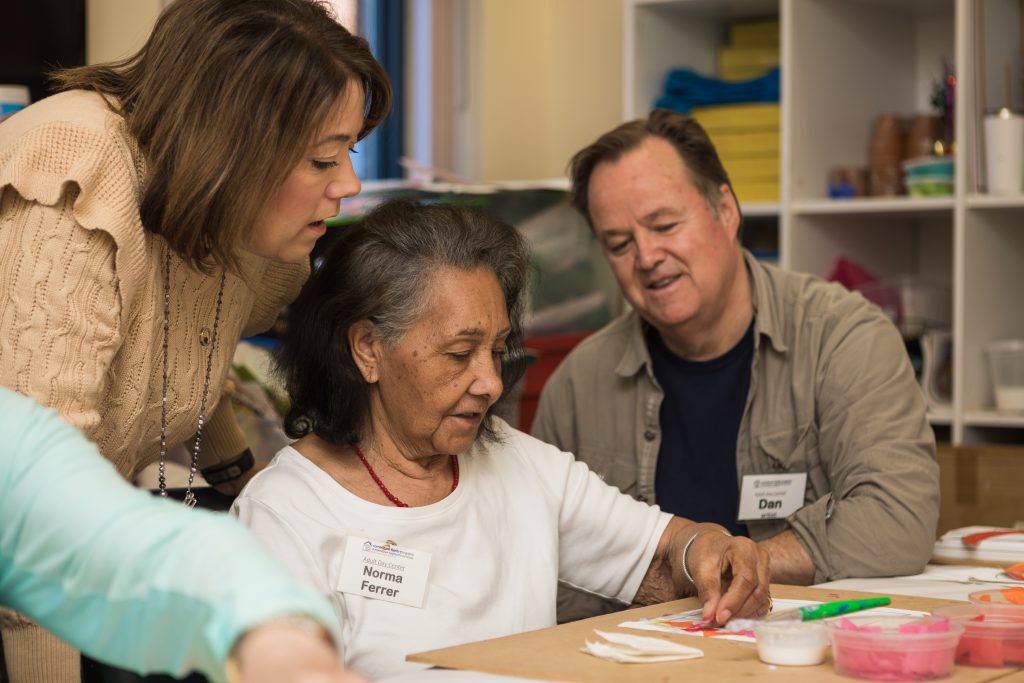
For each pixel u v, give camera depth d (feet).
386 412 4.88
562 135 13.76
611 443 7.52
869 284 11.57
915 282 11.63
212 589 2.37
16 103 7.89
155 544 2.52
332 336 4.85
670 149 7.00
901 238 12.50
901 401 6.69
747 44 12.21
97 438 4.72
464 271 4.76
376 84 4.83
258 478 4.87
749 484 6.98
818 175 11.36
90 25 9.32
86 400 4.36
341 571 4.60
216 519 2.57
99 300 4.36
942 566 6.50
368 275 4.76
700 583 5.08
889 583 5.87
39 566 2.64
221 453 6.35
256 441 8.36
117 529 2.56
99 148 4.36
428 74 13.03
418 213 4.91
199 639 2.40
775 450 7.04
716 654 4.15
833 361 6.86
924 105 12.48
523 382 10.14
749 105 11.55
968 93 10.27
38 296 4.27
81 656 4.46
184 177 4.38
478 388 4.76
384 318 4.73
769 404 7.08
